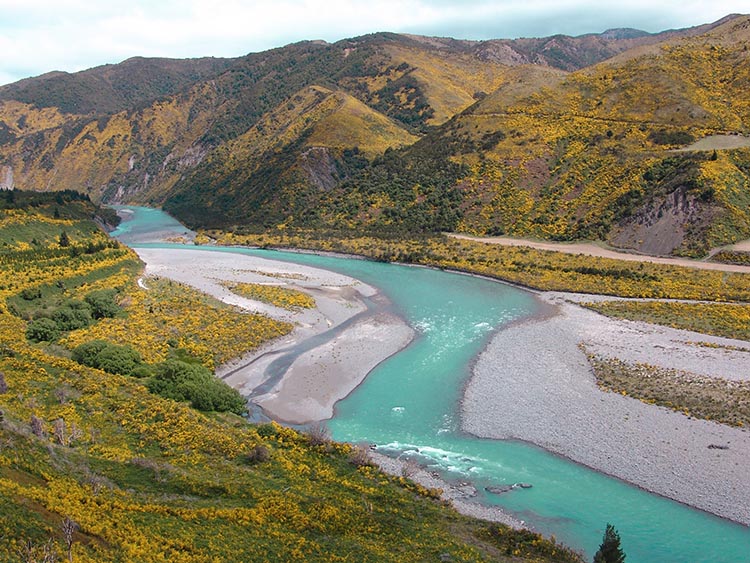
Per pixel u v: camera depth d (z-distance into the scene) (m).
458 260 136.12
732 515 45.03
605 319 93.38
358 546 36.88
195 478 44.16
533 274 121.44
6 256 109.38
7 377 56.66
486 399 65.88
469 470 52.16
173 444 50.31
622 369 71.31
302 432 58.09
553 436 57.31
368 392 69.00
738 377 67.44
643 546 41.97
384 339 86.94
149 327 84.75
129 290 104.31
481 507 46.50
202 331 85.44
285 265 142.38
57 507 32.06
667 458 52.41
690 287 104.69
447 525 42.06
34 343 74.88
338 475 49.09
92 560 27.36
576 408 62.41
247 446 52.22
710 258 117.38
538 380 69.94
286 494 43.78
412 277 128.75
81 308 87.25
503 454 54.72
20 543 26.45
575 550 40.59
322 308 103.31
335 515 41.09
